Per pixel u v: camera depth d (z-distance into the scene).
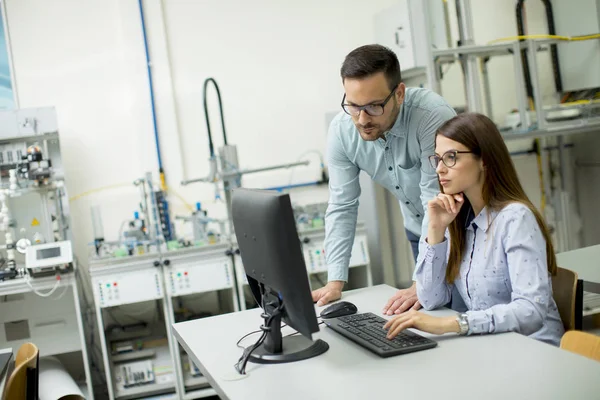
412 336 1.59
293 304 1.46
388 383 1.33
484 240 1.83
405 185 2.36
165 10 4.25
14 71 4.04
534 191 4.99
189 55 4.31
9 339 3.78
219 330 1.91
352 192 2.31
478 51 3.74
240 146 4.42
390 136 2.19
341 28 4.57
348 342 1.65
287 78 4.50
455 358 1.43
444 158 1.77
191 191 4.31
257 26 4.43
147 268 3.60
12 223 3.69
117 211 4.19
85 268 4.13
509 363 1.37
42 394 3.24
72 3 4.12
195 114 4.32
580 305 1.90
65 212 3.89
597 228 5.02
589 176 5.02
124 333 3.97
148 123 4.21
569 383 1.23
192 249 3.66
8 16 4.02
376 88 1.85
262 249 1.51
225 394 1.38
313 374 1.43
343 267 2.23
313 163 4.55
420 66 3.91
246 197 1.57
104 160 4.17
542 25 4.84
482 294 1.84
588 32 4.14
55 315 3.86
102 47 4.16
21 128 3.76
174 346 3.64
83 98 4.14
